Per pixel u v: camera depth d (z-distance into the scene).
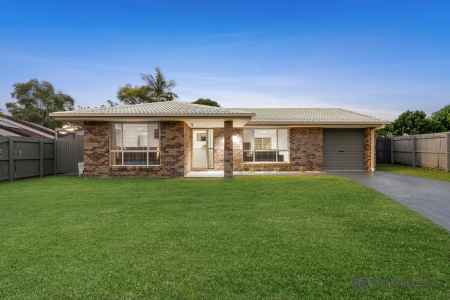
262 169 19.33
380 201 8.61
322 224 6.25
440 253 4.63
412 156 20.81
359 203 8.35
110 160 16.03
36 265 4.19
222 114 14.54
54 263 4.25
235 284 3.64
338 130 19.75
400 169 19.12
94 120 15.64
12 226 6.11
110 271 4.00
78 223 6.33
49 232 5.69
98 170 15.95
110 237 5.39
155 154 16.19
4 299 3.31
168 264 4.22
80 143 20.80
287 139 19.44
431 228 5.95
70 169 19.75
